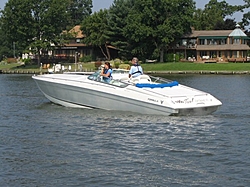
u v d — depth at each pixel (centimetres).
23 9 7531
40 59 8000
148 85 1883
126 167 1183
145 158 1262
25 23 7650
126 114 1892
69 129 1639
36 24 7662
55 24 7806
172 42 8119
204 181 1080
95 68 6819
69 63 8125
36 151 1336
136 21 7425
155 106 1819
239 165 1197
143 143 1428
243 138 1503
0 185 1059
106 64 1952
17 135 1550
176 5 7425
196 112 1830
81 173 1137
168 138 1495
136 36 7469
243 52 8056
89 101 1988
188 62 7688
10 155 1293
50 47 7800
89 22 7881
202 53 8212
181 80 4772
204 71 6488
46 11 7706
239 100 2600
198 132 1585
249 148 1370
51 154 1303
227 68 6688
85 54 8638
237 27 8200
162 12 7531
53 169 1169
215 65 6969
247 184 1059
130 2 8012
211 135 1544
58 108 2088
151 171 1152
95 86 1938
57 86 2066
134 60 1991
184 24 7619
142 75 1953
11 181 1085
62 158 1263
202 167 1184
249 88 3559
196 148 1370
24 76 5850
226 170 1158
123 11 7819
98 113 1923
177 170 1159
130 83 1895
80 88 1975
